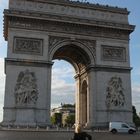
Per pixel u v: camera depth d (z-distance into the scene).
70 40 108.38
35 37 104.25
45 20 105.69
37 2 107.31
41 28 105.56
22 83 99.12
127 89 109.38
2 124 94.31
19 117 96.31
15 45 101.50
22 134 71.56
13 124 94.81
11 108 96.31
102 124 103.81
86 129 103.81
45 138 58.88
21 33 102.88
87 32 110.69
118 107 106.81
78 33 109.69
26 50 102.25
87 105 110.19
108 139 59.47
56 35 107.06
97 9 113.75
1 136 61.78
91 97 106.44
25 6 105.75
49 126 98.06
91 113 105.19
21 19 103.44
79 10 111.69
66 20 107.62
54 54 114.81
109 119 105.06
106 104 106.12
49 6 108.38
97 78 107.62
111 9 115.12
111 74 109.19
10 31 102.00
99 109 105.00
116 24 112.75
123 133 94.25
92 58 109.62
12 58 99.88
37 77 101.19
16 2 105.31
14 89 97.94
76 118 125.19
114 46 112.44
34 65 101.88
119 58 111.88
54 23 107.12
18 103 97.19
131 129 97.00
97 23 110.69
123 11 116.50
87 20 109.81
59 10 109.19
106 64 110.00
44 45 104.69
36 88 100.25
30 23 104.44
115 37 113.31
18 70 99.81
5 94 96.94
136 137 68.69
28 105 97.94
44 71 102.44
